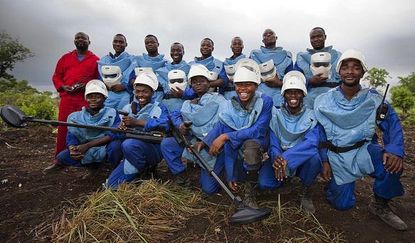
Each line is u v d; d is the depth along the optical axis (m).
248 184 3.36
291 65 4.83
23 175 4.48
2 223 3.25
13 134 7.46
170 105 4.58
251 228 3.01
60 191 3.84
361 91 3.10
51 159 5.48
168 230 2.97
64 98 4.74
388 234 3.04
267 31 4.86
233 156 3.29
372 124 3.09
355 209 3.42
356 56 3.00
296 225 3.06
